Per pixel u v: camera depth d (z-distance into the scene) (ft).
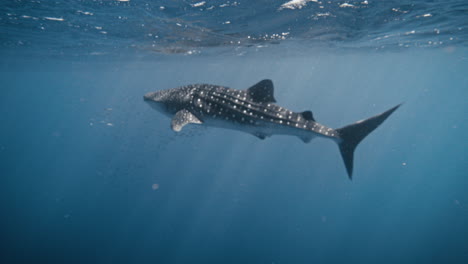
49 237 87.04
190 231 92.89
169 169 177.27
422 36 64.59
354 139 16.19
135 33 51.55
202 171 173.27
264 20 41.14
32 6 34.94
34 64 106.22
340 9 37.04
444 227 90.79
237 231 91.04
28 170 178.60
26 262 72.08
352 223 96.48
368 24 46.93
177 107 20.11
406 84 317.63
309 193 121.80
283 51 84.53
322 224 95.14
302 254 79.25
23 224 96.12
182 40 59.11
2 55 81.92
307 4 34.45
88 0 32.01
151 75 178.81
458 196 115.96
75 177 163.53
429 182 140.05
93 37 55.67
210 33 51.03
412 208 107.34
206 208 110.01
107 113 77.46
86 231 92.38
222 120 18.21
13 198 123.24
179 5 33.19
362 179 140.56
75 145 286.66
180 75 190.29
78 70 131.75
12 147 285.02
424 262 75.46
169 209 110.63
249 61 115.96
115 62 103.60
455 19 46.57
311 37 59.00
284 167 170.40
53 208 111.75
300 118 16.67
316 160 177.88
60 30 49.37
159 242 87.04
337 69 173.06
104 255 79.00
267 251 79.97
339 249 81.61
